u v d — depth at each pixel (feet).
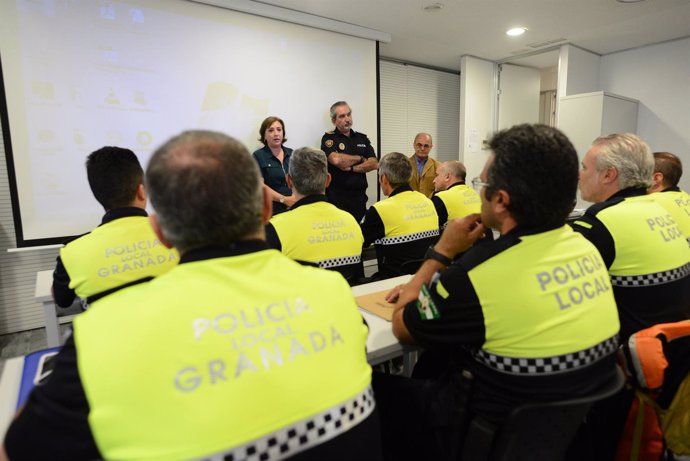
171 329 1.69
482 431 2.82
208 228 1.92
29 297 10.35
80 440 1.61
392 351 3.38
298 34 12.26
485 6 11.83
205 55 10.82
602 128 14.71
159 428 1.55
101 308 1.78
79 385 1.68
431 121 19.02
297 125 12.57
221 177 1.91
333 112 12.15
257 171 2.12
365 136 12.73
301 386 1.77
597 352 2.69
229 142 2.07
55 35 8.96
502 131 2.99
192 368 1.64
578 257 2.84
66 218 9.50
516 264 2.68
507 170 2.78
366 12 12.15
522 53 16.75
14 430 1.66
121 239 4.33
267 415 1.67
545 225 2.84
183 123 10.69
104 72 9.57
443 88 19.31
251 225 2.06
